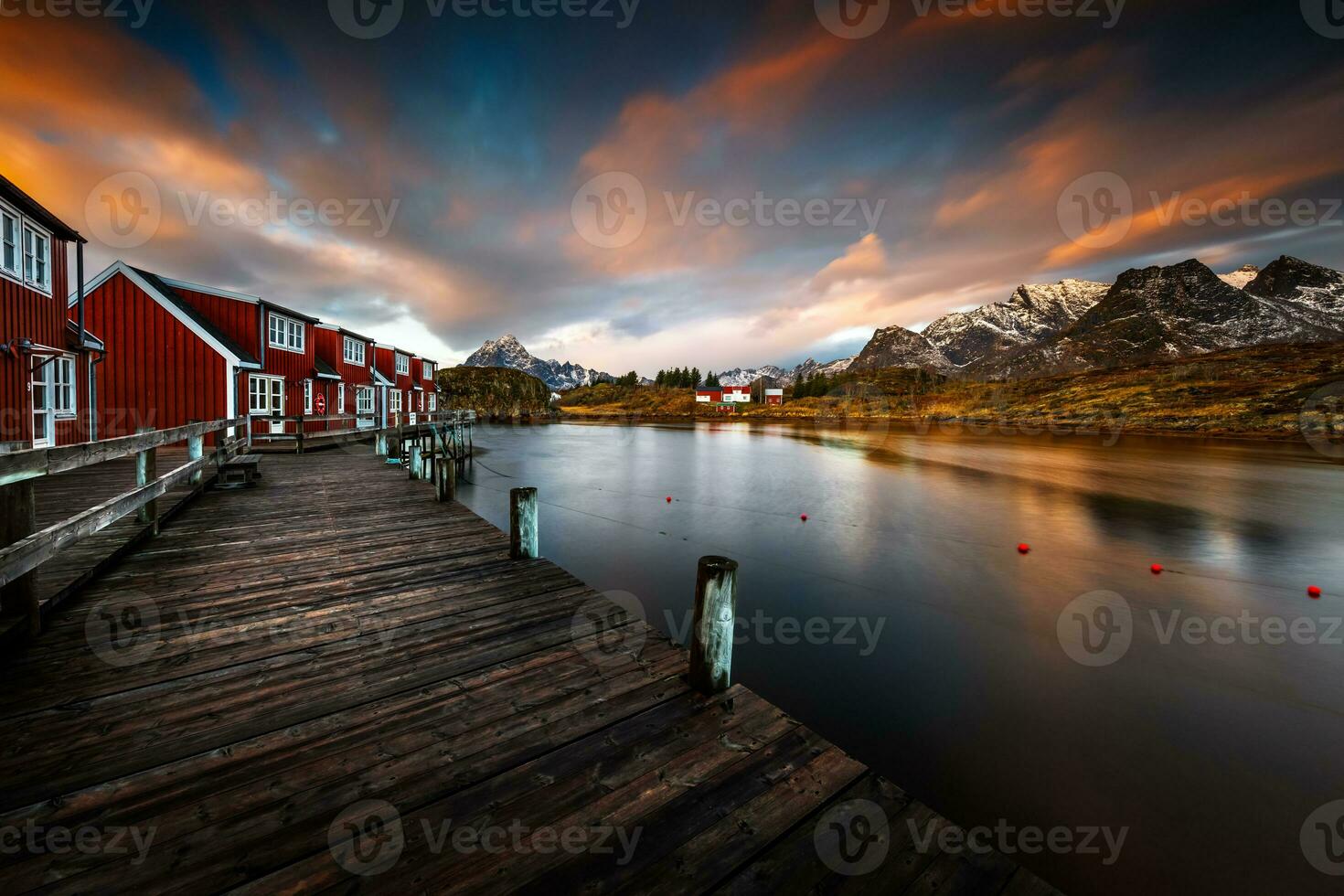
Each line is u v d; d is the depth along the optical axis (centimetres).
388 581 470
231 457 1070
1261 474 2147
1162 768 395
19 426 910
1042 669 545
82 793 209
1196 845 323
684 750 252
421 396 3959
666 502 1514
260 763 231
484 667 323
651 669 326
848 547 1030
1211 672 541
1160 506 1482
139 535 557
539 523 1227
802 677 526
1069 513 1371
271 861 183
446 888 177
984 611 707
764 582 817
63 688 284
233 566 501
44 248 1008
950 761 402
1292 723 452
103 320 1409
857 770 242
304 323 2008
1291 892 290
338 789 218
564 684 307
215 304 1642
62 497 719
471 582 470
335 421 2283
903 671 540
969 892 185
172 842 189
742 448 3400
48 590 389
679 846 197
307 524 672
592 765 239
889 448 3384
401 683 303
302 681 301
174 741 244
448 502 820
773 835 204
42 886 170
